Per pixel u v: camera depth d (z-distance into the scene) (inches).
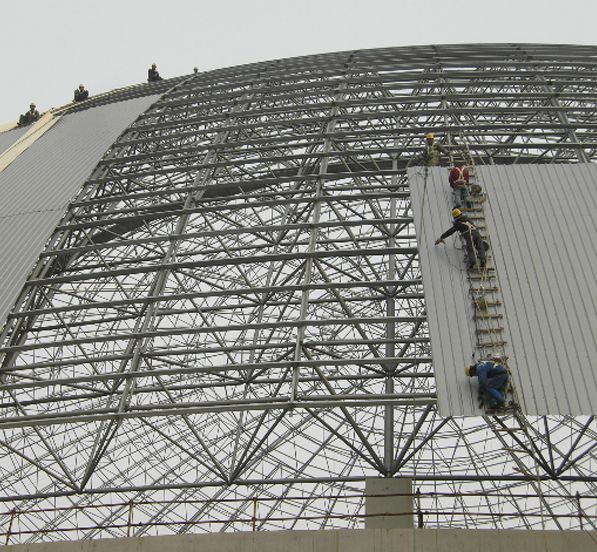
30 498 832.9
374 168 1213.1
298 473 1194.6
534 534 617.0
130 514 732.0
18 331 938.1
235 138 1207.6
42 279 915.4
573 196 850.8
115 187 1199.6
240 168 1162.0
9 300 884.6
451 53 1464.1
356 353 1277.1
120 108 1392.7
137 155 1149.1
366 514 702.5
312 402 703.7
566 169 888.3
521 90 1280.8
